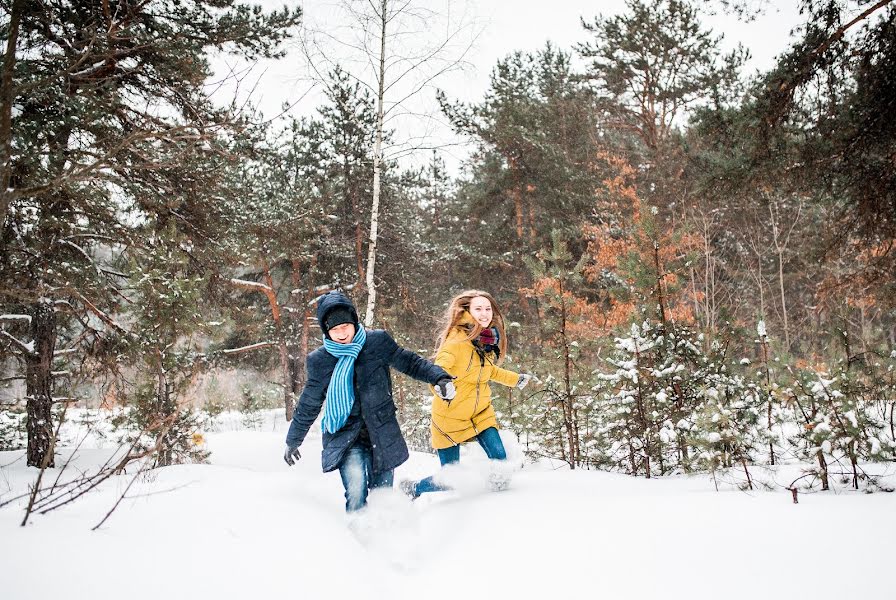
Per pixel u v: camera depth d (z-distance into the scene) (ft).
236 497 11.16
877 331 19.38
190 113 27.30
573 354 21.24
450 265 75.15
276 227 39.27
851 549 8.38
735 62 68.39
